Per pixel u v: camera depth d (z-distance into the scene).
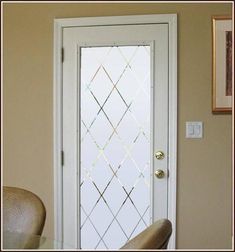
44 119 2.55
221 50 2.36
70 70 2.53
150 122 2.45
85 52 2.52
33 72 2.55
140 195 2.50
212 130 2.40
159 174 2.45
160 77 2.43
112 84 2.50
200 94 2.40
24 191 1.85
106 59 2.50
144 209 2.49
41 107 2.55
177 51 2.40
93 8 2.48
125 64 2.48
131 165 2.50
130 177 2.50
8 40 2.56
